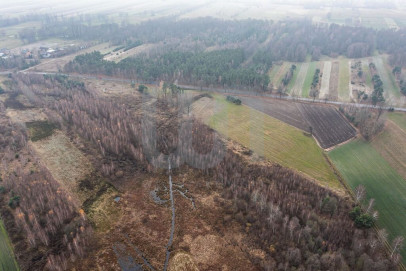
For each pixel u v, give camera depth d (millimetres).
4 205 81000
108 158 102688
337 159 103938
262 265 66875
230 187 89062
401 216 80250
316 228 73250
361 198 84625
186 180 94312
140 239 74375
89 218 79562
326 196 82938
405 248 70250
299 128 122500
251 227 76375
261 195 83812
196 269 67062
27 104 140375
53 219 76062
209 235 75312
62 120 126000
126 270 66625
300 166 99688
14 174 92625
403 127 121000
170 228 77688
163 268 67500
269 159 102312
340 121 128375
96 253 70062
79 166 98562
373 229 75250
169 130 118625
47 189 85750
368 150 108625
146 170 98438
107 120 123500
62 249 70312
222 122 125312
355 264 64750
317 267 63375
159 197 87938
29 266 66125
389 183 92375
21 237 72438
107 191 89375
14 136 111500
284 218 75250
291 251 66438
